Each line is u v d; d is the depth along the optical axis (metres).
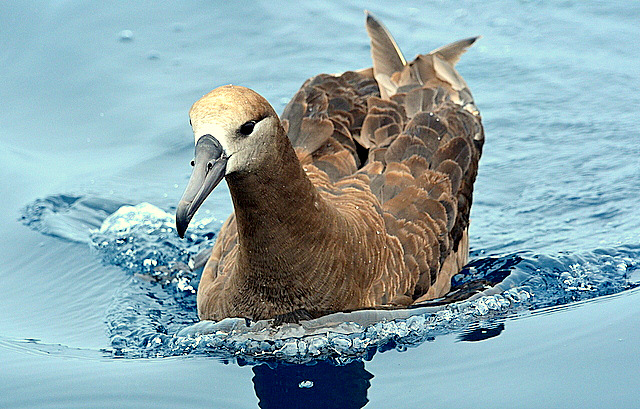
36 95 18.06
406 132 12.21
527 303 11.70
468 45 14.65
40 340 11.27
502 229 14.21
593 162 15.84
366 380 9.98
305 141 12.19
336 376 10.12
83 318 11.98
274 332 10.70
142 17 20.34
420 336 10.80
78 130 17.14
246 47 19.58
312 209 10.19
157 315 12.07
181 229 8.76
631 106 17.41
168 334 11.40
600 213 14.35
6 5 20.02
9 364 10.52
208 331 11.02
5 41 19.33
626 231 13.70
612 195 14.80
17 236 14.05
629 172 15.36
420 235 11.41
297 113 12.64
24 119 17.38
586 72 18.50
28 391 9.86
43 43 19.39
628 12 20.55
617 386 9.24
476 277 12.41
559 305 11.57
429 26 20.17
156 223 14.48
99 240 14.04
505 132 16.98
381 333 10.77
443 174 12.03
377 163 11.84
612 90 17.94
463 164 12.41
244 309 10.82
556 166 15.84
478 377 9.76
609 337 10.29
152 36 19.80
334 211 10.51
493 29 20.16
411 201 11.57
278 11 20.73
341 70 18.73
